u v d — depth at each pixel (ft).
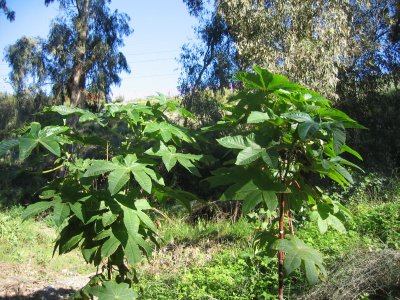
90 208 8.98
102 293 9.27
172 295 16.33
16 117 76.84
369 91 48.08
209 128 9.74
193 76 55.47
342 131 7.73
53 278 26.05
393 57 48.57
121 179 8.38
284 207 9.31
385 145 44.86
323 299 13.55
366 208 26.99
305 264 7.97
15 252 31.27
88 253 9.21
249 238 25.98
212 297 14.99
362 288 13.52
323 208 9.25
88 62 72.08
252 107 9.18
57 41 70.85
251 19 39.73
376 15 46.47
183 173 47.21
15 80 72.90
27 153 8.57
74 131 10.75
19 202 56.95
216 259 21.07
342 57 41.70
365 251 15.56
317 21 39.24
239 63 41.98
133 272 10.53
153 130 9.49
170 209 38.63
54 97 73.61
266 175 8.38
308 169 8.73
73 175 9.66
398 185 32.04
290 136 8.50
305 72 38.01
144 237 9.82
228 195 8.18
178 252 25.79
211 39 54.29
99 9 72.79
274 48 39.24
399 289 13.38
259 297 14.61
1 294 21.52
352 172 35.40
